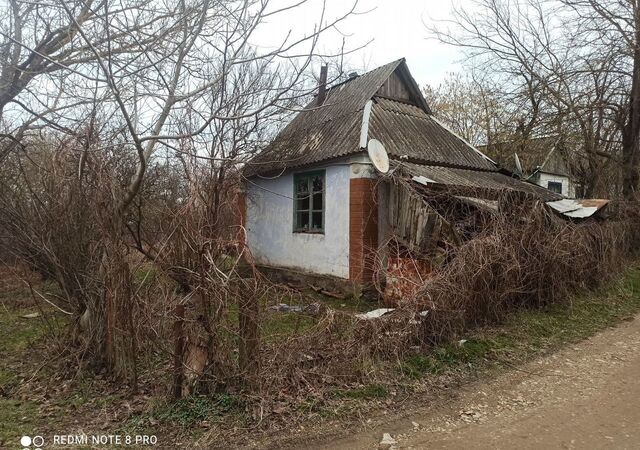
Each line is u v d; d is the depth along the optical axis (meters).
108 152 5.39
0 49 5.80
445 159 10.58
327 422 3.97
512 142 16.78
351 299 9.03
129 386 4.48
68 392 4.48
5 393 4.53
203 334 4.24
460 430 3.86
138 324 4.34
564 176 24.70
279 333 4.91
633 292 9.34
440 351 5.54
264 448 3.55
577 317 7.48
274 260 12.19
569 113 14.46
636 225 12.37
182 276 4.31
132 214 4.89
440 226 7.54
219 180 5.18
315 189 10.73
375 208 9.11
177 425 3.80
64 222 5.02
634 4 13.06
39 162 5.41
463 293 6.24
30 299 8.34
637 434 3.71
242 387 4.25
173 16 5.77
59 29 5.62
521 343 6.20
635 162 14.20
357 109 10.84
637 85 13.77
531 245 7.66
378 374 4.88
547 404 4.37
